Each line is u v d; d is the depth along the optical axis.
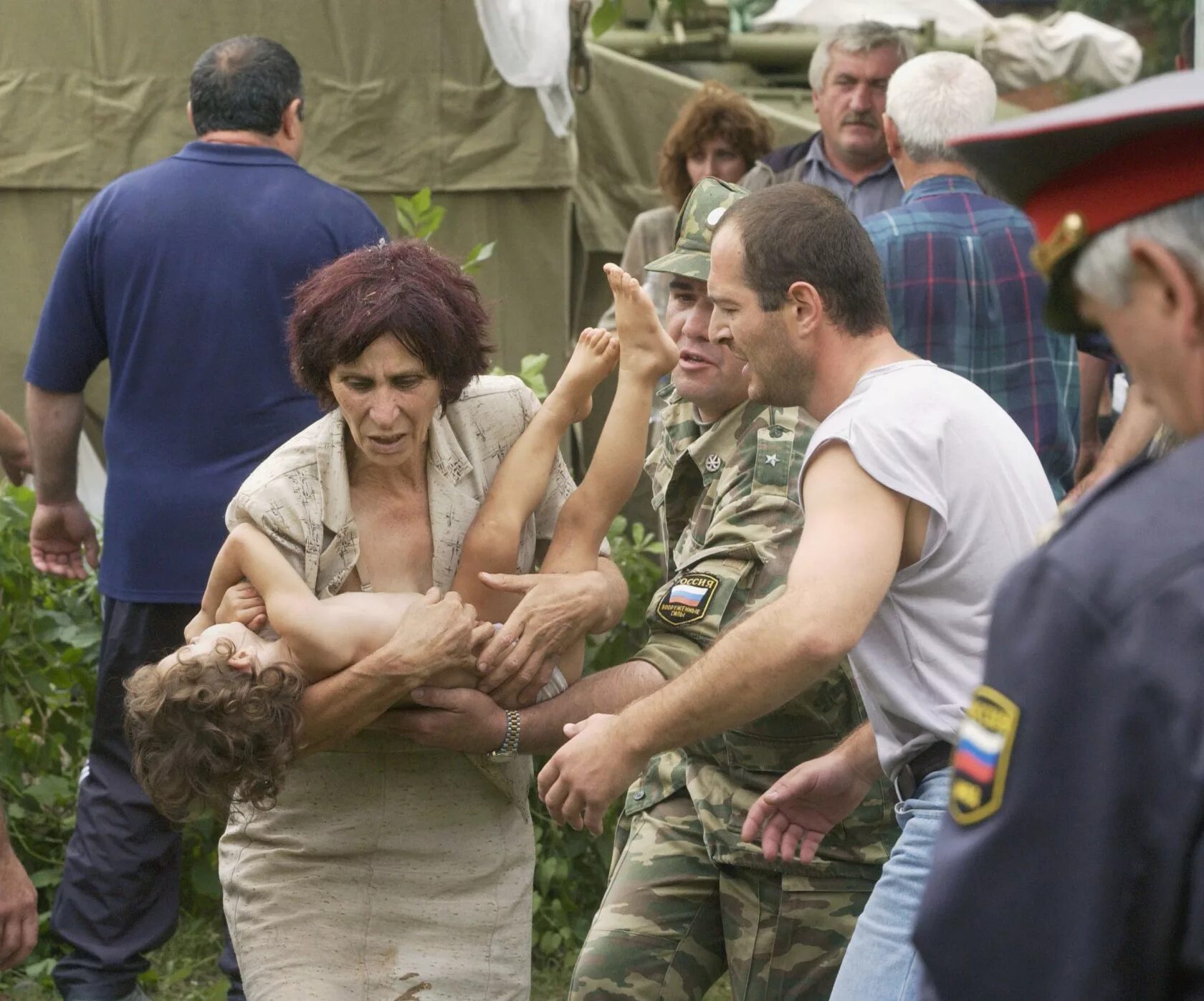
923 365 7.67
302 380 8.19
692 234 9.74
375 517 8.41
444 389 8.09
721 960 9.98
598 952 9.81
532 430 8.64
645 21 25.72
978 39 26.61
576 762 7.58
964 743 4.45
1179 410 4.39
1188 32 19.25
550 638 8.32
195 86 13.19
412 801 8.49
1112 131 4.25
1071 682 4.19
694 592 8.99
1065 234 4.41
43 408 13.61
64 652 15.16
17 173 19.84
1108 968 4.12
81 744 15.41
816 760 8.66
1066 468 13.03
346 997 8.33
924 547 7.30
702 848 9.88
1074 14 27.59
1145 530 4.21
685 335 9.62
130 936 13.19
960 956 4.35
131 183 13.00
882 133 18.19
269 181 12.95
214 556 12.75
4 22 19.69
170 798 7.91
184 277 12.66
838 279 7.71
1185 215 4.22
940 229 12.50
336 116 20.34
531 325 21.11
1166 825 4.02
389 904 8.46
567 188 20.95
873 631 7.55
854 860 9.38
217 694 7.71
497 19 20.06
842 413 7.42
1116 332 4.43
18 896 9.91
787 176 19.03
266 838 8.59
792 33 26.42
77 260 13.11
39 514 14.15
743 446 9.45
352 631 7.97
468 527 8.49
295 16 20.09
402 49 20.33
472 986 8.49
